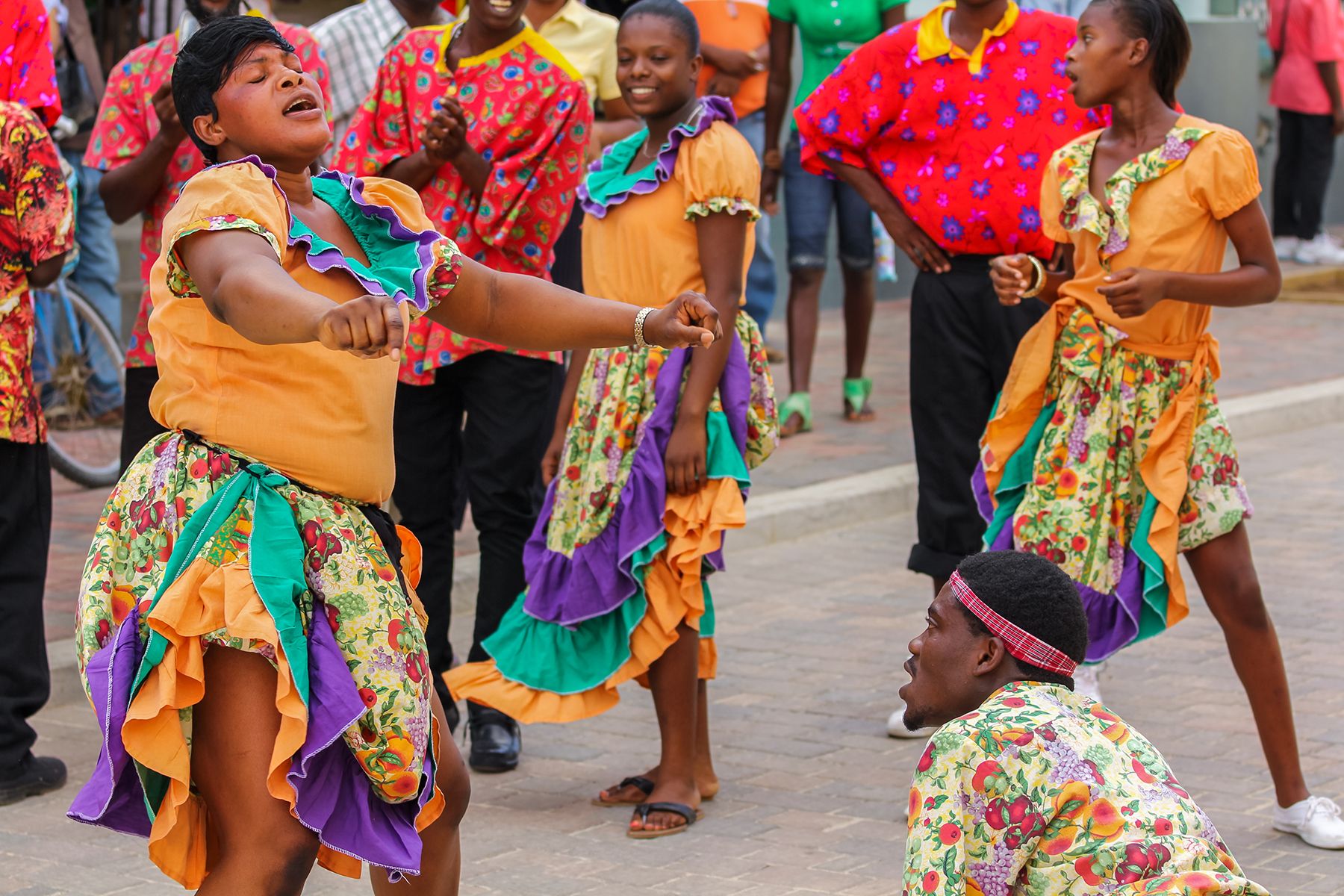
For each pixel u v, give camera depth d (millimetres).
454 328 3988
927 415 6551
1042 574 3574
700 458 5477
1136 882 3234
